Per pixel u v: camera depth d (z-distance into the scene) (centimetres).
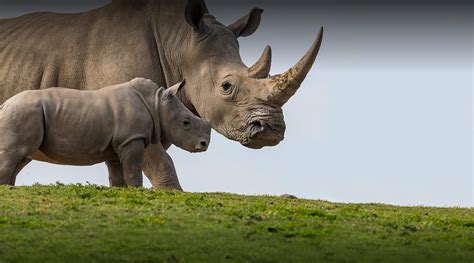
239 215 3788
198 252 3262
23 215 3644
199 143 4647
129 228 3509
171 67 5244
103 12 5425
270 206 4059
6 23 5578
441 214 4200
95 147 4497
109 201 3950
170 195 4194
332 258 3269
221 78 5006
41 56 5344
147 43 5262
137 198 4059
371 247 3422
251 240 3422
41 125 4434
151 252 3250
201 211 3841
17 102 4441
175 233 3466
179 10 5334
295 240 3459
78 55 5297
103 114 4494
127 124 4503
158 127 4600
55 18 5522
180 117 4616
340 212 4019
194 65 5141
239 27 5331
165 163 4909
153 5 5375
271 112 4866
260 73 4959
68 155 4491
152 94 4603
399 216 4019
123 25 5331
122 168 4634
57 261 3133
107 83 5212
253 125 4869
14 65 5359
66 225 3522
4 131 4403
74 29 5394
